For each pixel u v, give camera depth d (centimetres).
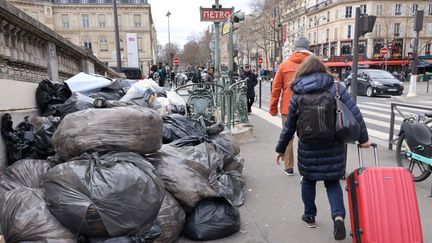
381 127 996
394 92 2000
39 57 655
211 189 337
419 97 1825
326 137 298
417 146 480
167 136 456
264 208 407
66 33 7212
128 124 307
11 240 251
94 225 249
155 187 275
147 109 336
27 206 261
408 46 5916
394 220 260
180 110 686
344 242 329
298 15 7794
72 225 251
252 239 333
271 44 6988
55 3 7100
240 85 868
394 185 267
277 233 347
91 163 270
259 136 834
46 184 272
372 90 2012
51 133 389
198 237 321
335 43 6344
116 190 253
